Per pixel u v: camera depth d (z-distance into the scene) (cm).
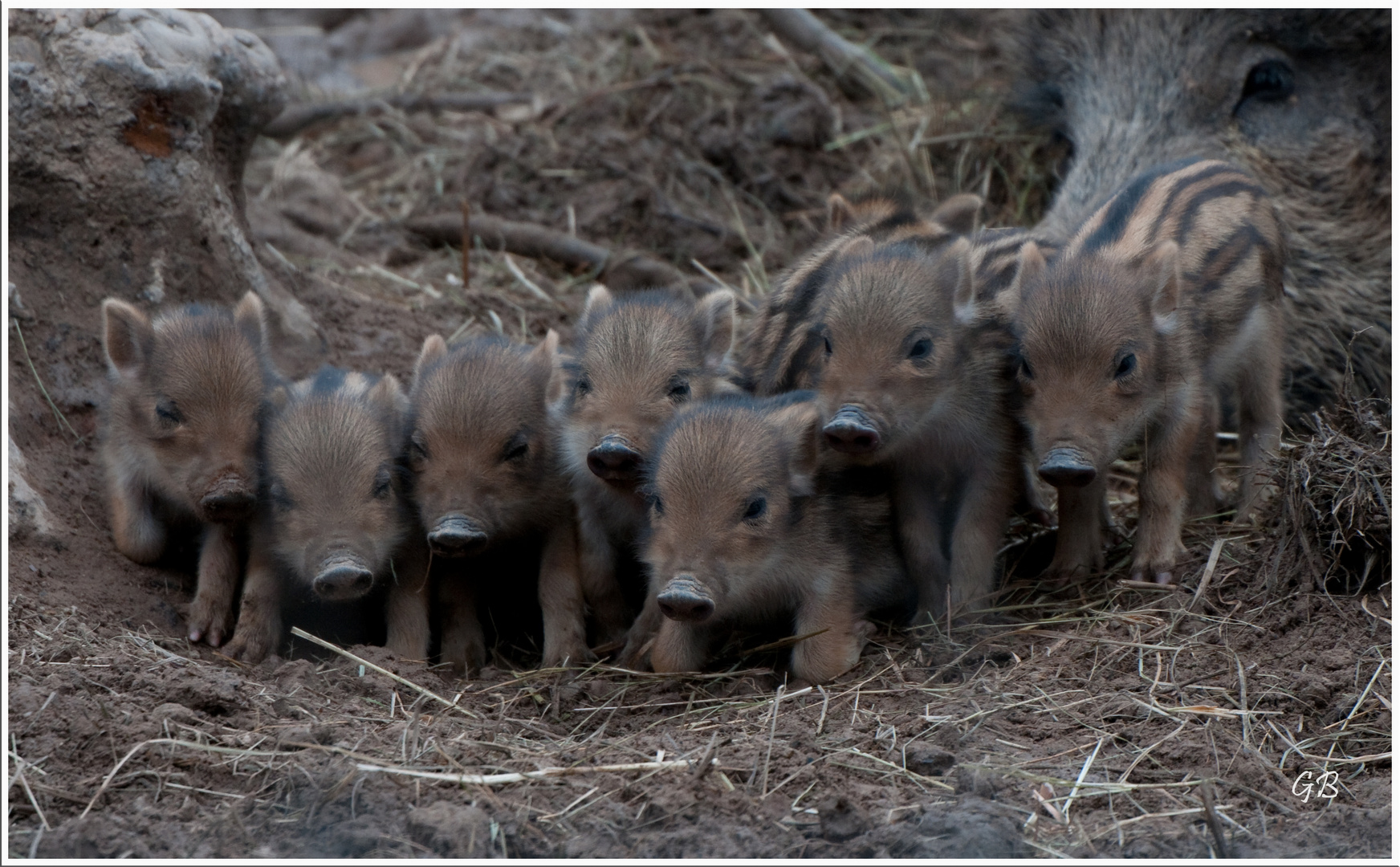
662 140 2522
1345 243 1978
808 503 1310
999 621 1372
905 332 1343
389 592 1400
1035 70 2312
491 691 1280
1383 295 1964
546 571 1445
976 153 2464
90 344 1582
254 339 1454
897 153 2508
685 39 2909
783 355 1558
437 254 2275
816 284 1606
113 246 1619
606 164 2461
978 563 1403
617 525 1465
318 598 1403
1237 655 1219
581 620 1430
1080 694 1180
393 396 1406
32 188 1563
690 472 1239
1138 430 1372
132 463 1412
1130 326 1328
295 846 930
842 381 1337
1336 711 1124
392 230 2333
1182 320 1402
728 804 985
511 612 1570
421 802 980
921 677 1264
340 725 1112
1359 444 1323
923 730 1120
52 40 1584
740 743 1102
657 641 1337
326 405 1349
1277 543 1327
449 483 1352
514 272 2208
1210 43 2027
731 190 2464
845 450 1297
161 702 1106
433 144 2678
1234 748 1075
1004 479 1426
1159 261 1359
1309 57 1995
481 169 2464
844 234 1781
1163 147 2022
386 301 2019
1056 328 1327
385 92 2891
